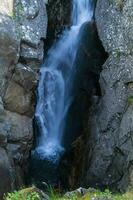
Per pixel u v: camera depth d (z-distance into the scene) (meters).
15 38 9.75
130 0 10.29
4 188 9.10
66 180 11.20
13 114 10.05
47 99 12.17
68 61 12.09
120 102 9.98
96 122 10.62
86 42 11.65
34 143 11.82
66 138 11.74
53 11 12.44
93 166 10.28
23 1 10.34
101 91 10.66
